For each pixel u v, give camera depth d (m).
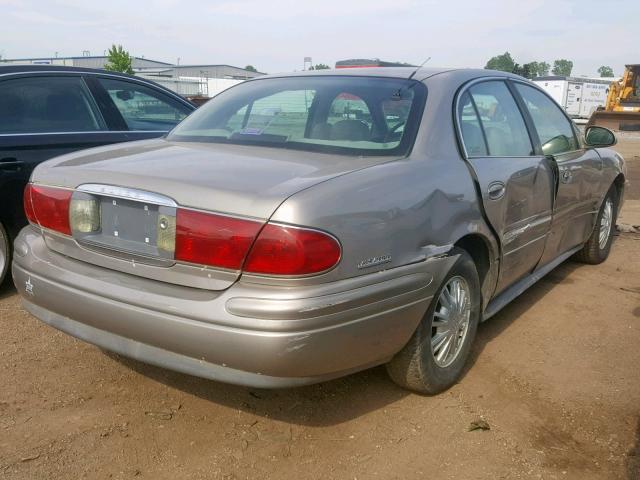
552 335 3.99
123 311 2.50
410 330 2.76
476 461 2.64
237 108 3.52
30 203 2.96
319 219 2.29
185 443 2.69
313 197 2.32
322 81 3.50
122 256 2.60
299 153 2.90
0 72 4.42
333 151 2.92
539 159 3.91
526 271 4.05
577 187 4.52
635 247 6.36
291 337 2.27
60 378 3.19
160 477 2.47
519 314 4.34
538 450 2.73
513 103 3.94
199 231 2.36
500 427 2.90
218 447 2.67
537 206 3.83
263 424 2.85
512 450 2.73
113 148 3.22
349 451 2.68
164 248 2.45
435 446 2.74
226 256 2.31
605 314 4.39
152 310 2.44
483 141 3.41
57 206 2.80
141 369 3.31
